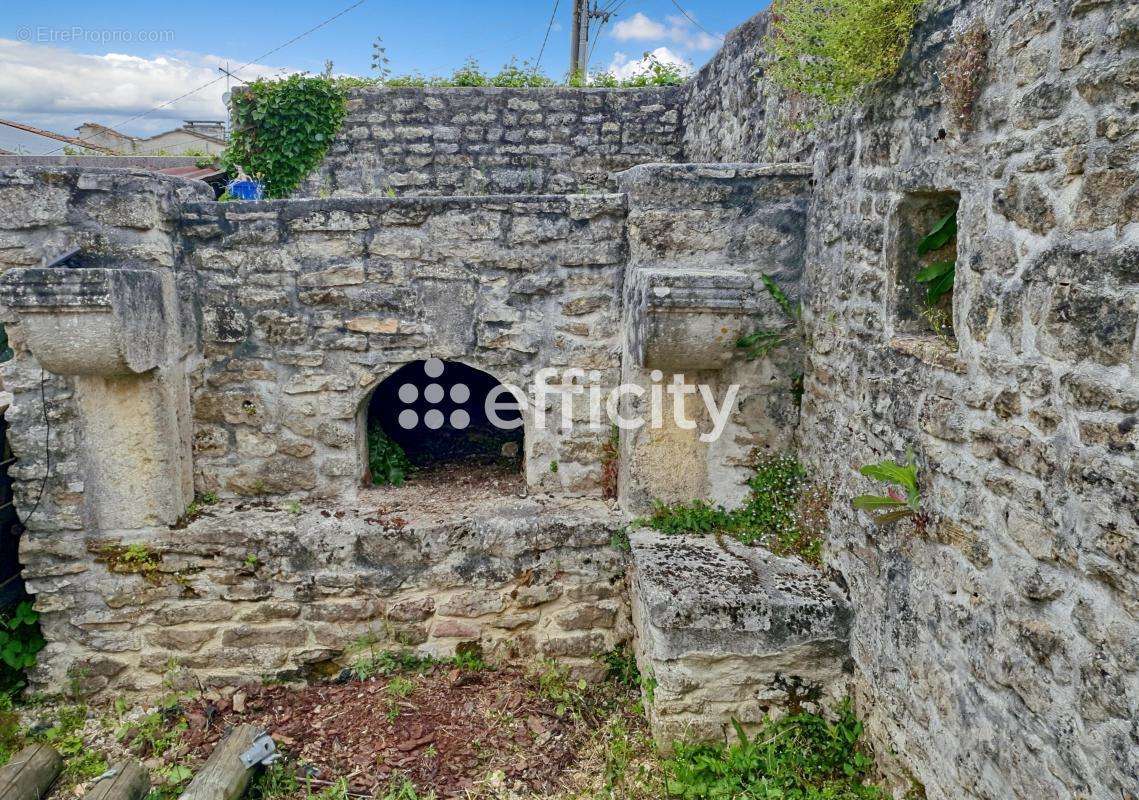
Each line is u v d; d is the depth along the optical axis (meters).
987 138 2.11
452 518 3.68
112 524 3.50
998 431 2.06
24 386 3.35
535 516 3.70
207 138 18.05
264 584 3.58
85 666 3.58
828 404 3.24
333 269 3.60
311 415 3.74
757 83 4.36
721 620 3.00
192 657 3.62
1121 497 1.63
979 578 2.16
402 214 3.57
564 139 6.56
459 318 3.68
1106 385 1.67
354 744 3.19
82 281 2.97
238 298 3.61
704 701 3.07
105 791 2.78
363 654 3.67
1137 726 1.60
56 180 3.29
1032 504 1.92
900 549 2.61
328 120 5.40
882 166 2.70
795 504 3.54
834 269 3.16
